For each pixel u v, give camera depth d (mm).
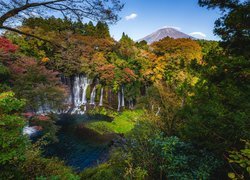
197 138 5590
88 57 30734
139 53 39312
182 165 4910
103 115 31688
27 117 16141
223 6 6457
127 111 31031
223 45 6676
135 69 38156
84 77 35750
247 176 3945
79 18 6699
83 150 18594
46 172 5598
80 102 35500
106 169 7008
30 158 5508
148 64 38125
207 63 6492
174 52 40500
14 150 3658
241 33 6219
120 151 7898
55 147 18906
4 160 3586
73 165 15766
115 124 25484
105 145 19797
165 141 5398
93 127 24969
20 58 18578
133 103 38125
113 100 36906
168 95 9289
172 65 37812
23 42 27578
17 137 3826
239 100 4844
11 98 4105
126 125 24766
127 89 37188
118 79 35250
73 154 17703
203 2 6645
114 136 22469
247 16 5797
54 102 18391
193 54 39688
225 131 4801
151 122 8148
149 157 5820
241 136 4445
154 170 5711
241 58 5484
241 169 4402
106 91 37000
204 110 5180
